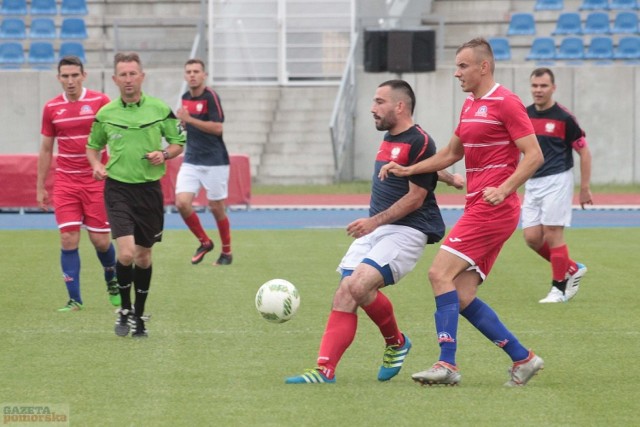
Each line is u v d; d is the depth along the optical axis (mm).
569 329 23547
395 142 18312
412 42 56594
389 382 18281
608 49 74688
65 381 18141
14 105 70562
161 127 22375
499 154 17734
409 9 76625
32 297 27969
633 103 71000
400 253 18094
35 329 23281
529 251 39219
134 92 22203
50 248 39125
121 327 22391
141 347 21266
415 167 17828
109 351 20828
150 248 22359
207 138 34156
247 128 70562
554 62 74562
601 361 20078
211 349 21125
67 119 25641
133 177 22047
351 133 71625
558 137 27578
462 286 18094
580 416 15836
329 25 72688
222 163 34344
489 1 79625
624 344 21812
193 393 17266
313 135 70188
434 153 18297
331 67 72812
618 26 76562
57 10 78375
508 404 16578
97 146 22609
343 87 67250
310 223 49906
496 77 70750
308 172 69062
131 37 72500
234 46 72688
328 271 33156
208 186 34312
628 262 35750
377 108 18359
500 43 74750
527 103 70625
